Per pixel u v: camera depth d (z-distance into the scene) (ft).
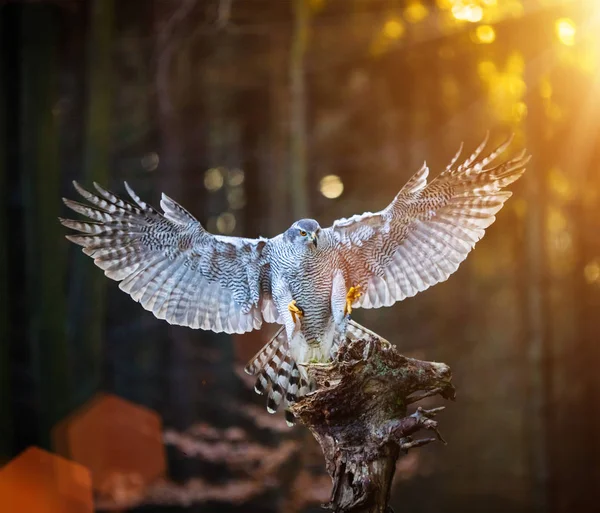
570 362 47.80
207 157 52.90
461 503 47.75
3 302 40.09
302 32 41.65
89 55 41.83
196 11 46.88
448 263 19.19
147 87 51.03
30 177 39.91
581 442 47.42
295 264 19.11
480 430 51.47
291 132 42.04
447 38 44.04
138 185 53.11
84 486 25.22
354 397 15.67
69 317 43.98
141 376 49.73
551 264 46.32
